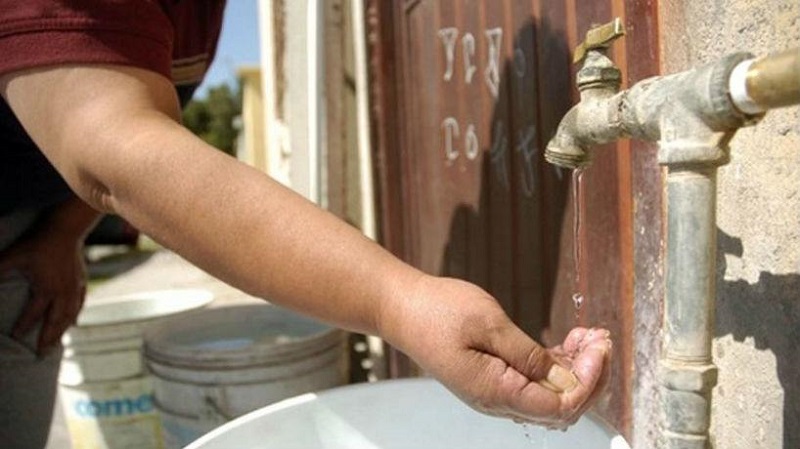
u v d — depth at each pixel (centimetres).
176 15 79
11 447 106
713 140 41
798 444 46
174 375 108
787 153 46
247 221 49
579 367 47
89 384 133
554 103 79
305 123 184
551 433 66
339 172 173
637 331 65
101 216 117
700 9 54
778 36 46
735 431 54
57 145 54
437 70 117
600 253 73
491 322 44
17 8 54
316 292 48
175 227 50
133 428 134
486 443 71
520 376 45
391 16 143
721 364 55
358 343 174
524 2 86
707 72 40
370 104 155
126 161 50
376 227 157
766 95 37
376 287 47
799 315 45
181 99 94
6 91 56
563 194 79
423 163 128
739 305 52
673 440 44
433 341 45
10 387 105
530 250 89
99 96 53
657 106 43
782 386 48
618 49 67
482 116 101
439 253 122
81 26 53
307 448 72
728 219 53
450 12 110
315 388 109
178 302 160
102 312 156
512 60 90
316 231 48
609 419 73
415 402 74
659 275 61
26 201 97
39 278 104
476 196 105
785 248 47
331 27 171
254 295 51
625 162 67
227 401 106
